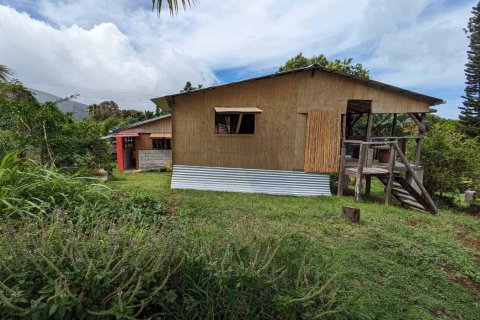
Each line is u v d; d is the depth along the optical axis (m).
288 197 7.91
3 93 6.69
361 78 8.19
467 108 22.88
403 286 3.23
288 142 8.54
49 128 6.92
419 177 8.66
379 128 14.11
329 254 3.72
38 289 1.48
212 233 2.68
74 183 3.85
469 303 3.03
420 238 4.84
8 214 2.76
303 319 1.82
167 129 16.66
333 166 8.69
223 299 1.84
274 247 2.19
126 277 1.61
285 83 8.34
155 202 4.75
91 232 2.01
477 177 8.69
